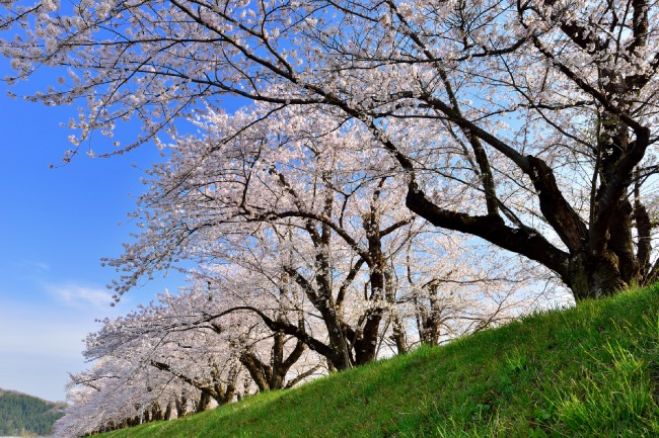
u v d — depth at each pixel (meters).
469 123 8.02
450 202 11.84
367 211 15.41
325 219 12.91
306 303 18.31
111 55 7.67
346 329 13.99
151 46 8.20
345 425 6.39
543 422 3.78
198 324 15.88
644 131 6.68
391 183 14.55
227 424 10.84
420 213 8.98
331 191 14.07
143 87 8.18
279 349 18.86
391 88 8.37
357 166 12.02
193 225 12.24
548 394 4.14
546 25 6.58
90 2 6.44
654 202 11.48
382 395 6.87
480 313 20.14
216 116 12.45
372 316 13.64
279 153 12.43
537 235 8.23
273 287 16.38
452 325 20.67
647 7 8.60
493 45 7.44
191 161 11.59
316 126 12.47
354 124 13.82
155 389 21.00
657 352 3.89
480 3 6.80
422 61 7.24
